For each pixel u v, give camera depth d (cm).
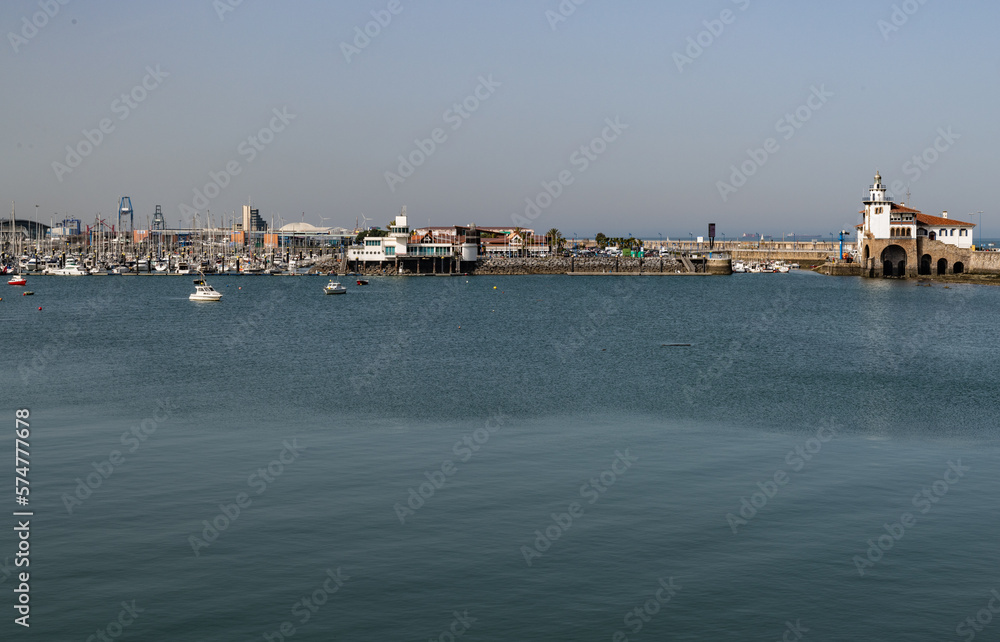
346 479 4206
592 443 5016
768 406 6278
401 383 7400
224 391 6938
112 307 17688
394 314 16012
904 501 3853
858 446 4950
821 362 8956
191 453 4731
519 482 4159
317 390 7000
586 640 2583
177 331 12475
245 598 2844
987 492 3991
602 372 8144
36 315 15538
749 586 2939
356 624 2673
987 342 10931
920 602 2825
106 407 6172
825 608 2784
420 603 2812
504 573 3041
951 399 6606
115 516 3619
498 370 8281
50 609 2756
